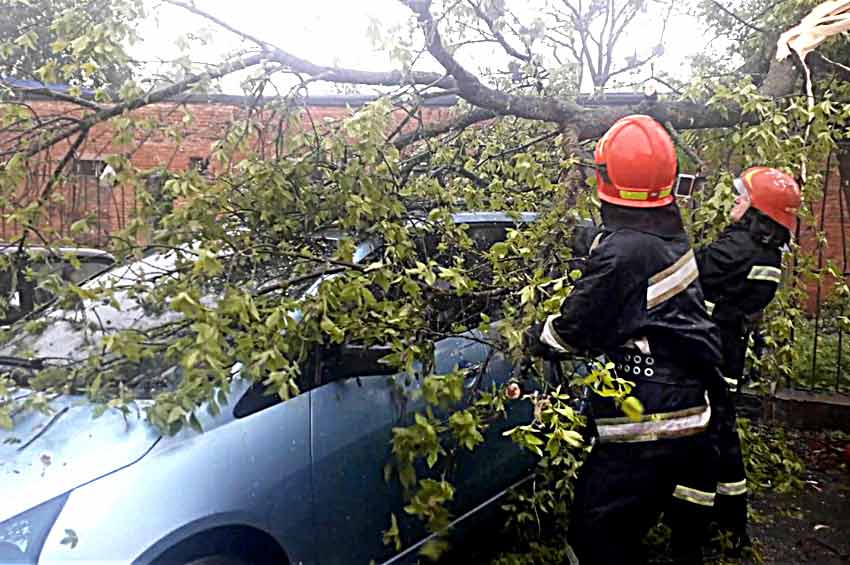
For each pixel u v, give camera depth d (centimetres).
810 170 387
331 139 294
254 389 287
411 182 364
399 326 261
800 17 499
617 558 273
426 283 281
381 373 307
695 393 268
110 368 261
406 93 345
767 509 453
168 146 330
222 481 268
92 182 317
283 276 296
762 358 423
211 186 294
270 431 285
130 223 284
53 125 316
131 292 270
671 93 438
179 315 274
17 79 335
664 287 261
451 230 304
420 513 233
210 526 262
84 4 293
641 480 268
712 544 359
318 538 296
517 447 383
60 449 265
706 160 423
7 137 319
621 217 268
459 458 350
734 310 334
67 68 290
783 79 428
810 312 650
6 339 290
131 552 244
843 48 520
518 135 445
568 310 256
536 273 271
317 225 316
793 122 380
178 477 260
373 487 315
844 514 446
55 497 249
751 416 575
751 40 573
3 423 245
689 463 275
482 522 368
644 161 261
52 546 239
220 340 229
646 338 263
